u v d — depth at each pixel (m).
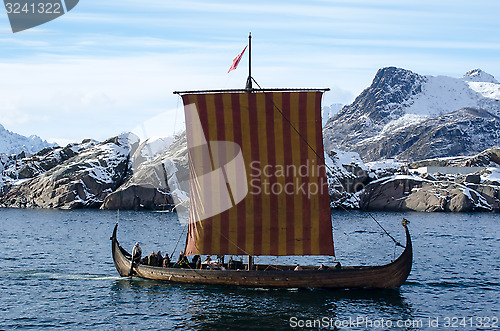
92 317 47.84
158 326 45.50
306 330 44.50
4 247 90.94
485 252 88.56
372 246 95.38
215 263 59.28
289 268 59.00
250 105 56.66
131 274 61.12
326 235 56.28
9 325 45.78
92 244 95.81
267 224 56.59
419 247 94.38
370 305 51.28
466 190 196.25
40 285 59.41
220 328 44.81
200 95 57.00
